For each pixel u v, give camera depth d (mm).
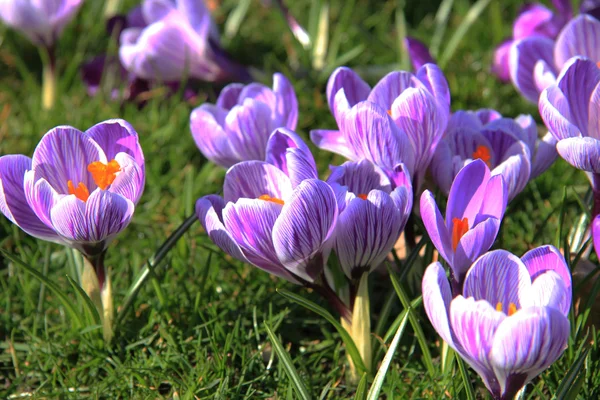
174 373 817
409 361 817
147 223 936
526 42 892
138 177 772
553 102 783
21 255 888
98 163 770
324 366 835
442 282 716
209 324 834
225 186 779
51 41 1042
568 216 921
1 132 1004
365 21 1230
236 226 753
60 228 766
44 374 821
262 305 853
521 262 727
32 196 762
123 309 825
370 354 790
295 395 794
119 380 809
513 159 782
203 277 845
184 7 1025
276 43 1210
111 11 1202
